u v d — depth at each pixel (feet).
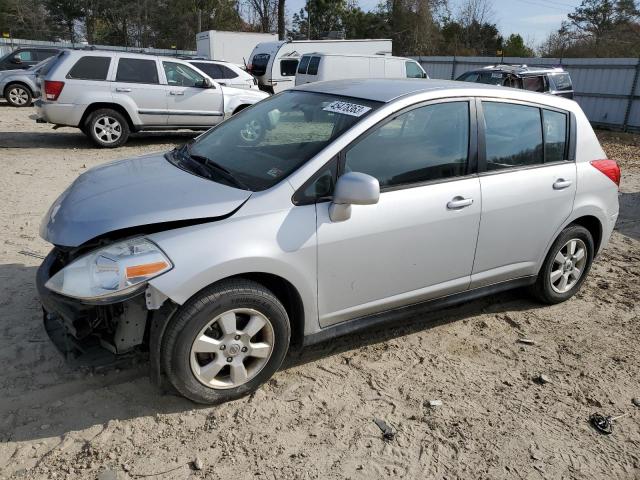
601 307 16.06
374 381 11.83
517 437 10.44
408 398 11.35
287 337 10.98
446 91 12.61
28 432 9.74
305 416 10.61
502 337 14.06
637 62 62.59
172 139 42.96
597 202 15.30
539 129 14.17
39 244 18.07
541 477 9.55
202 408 10.62
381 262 11.62
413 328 14.21
